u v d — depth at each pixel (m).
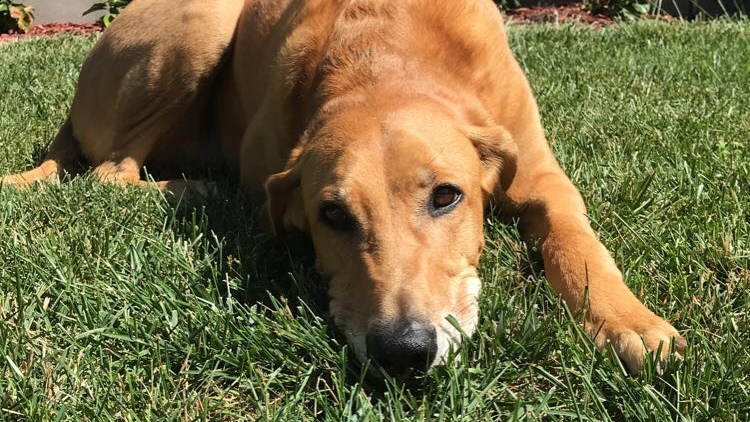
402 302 0.51
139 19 0.92
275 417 0.47
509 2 2.19
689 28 1.53
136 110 0.90
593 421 0.45
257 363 0.53
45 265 0.65
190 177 0.94
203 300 0.59
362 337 0.51
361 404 0.47
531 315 0.53
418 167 0.56
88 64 0.96
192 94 0.90
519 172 0.69
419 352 0.48
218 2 0.89
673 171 0.79
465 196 0.59
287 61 0.72
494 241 0.67
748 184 0.74
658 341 0.50
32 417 0.47
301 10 0.76
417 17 0.71
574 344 0.50
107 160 0.92
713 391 0.47
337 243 0.57
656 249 0.64
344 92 0.66
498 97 0.70
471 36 0.70
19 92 1.22
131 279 0.63
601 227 0.68
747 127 0.91
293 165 0.64
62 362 0.52
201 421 0.48
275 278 0.65
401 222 0.55
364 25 0.71
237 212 0.75
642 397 0.46
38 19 2.35
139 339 0.55
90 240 0.68
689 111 0.98
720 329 0.53
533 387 0.49
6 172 0.93
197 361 0.54
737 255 0.61
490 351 0.52
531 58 1.29
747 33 1.45
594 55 1.31
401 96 0.64
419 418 0.46
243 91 0.85
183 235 0.70
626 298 0.55
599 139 0.89
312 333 0.54
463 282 0.56
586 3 2.17
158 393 0.50
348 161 0.57
